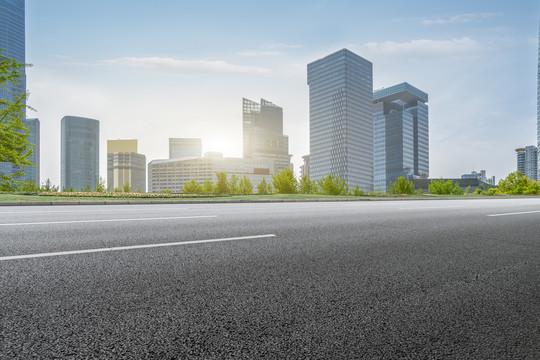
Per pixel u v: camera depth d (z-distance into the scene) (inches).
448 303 93.4
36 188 1465.3
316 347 67.3
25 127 805.9
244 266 127.9
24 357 61.3
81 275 112.2
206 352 64.4
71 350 64.2
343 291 101.4
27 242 167.8
